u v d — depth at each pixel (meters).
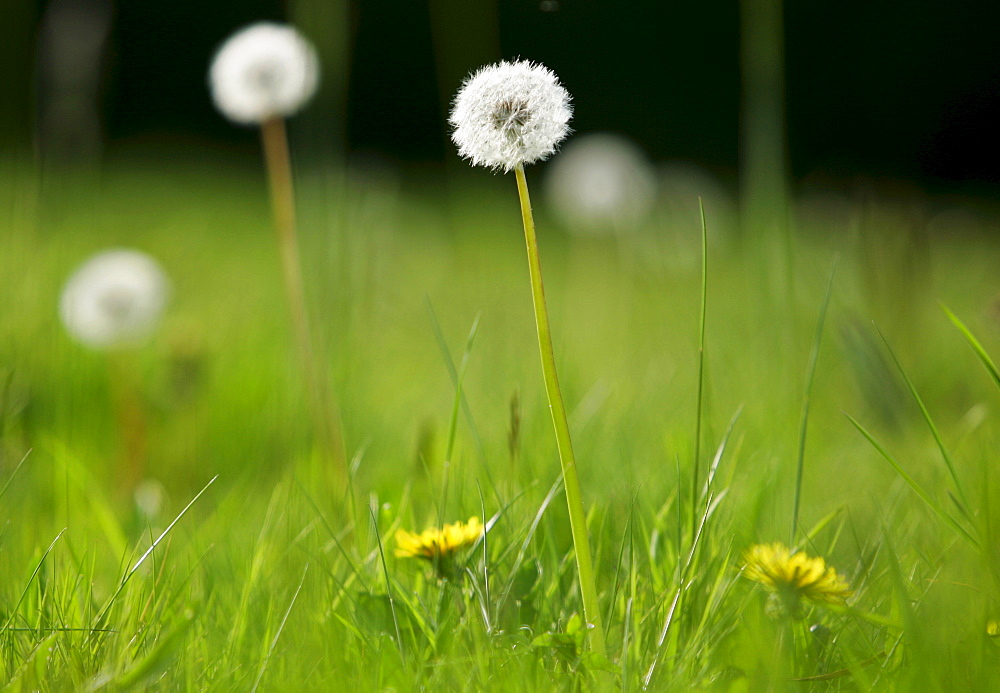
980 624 1.49
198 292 3.18
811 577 1.50
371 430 1.84
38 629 1.52
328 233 2.09
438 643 1.52
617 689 1.49
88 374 2.00
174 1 8.44
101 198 4.79
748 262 2.13
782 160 1.83
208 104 8.55
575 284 4.03
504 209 5.79
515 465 1.61
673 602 1.52
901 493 1.65
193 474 1.90
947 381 2.09
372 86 7.92
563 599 1.56
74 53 2.51
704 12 8.13
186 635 1.52
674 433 1.77
